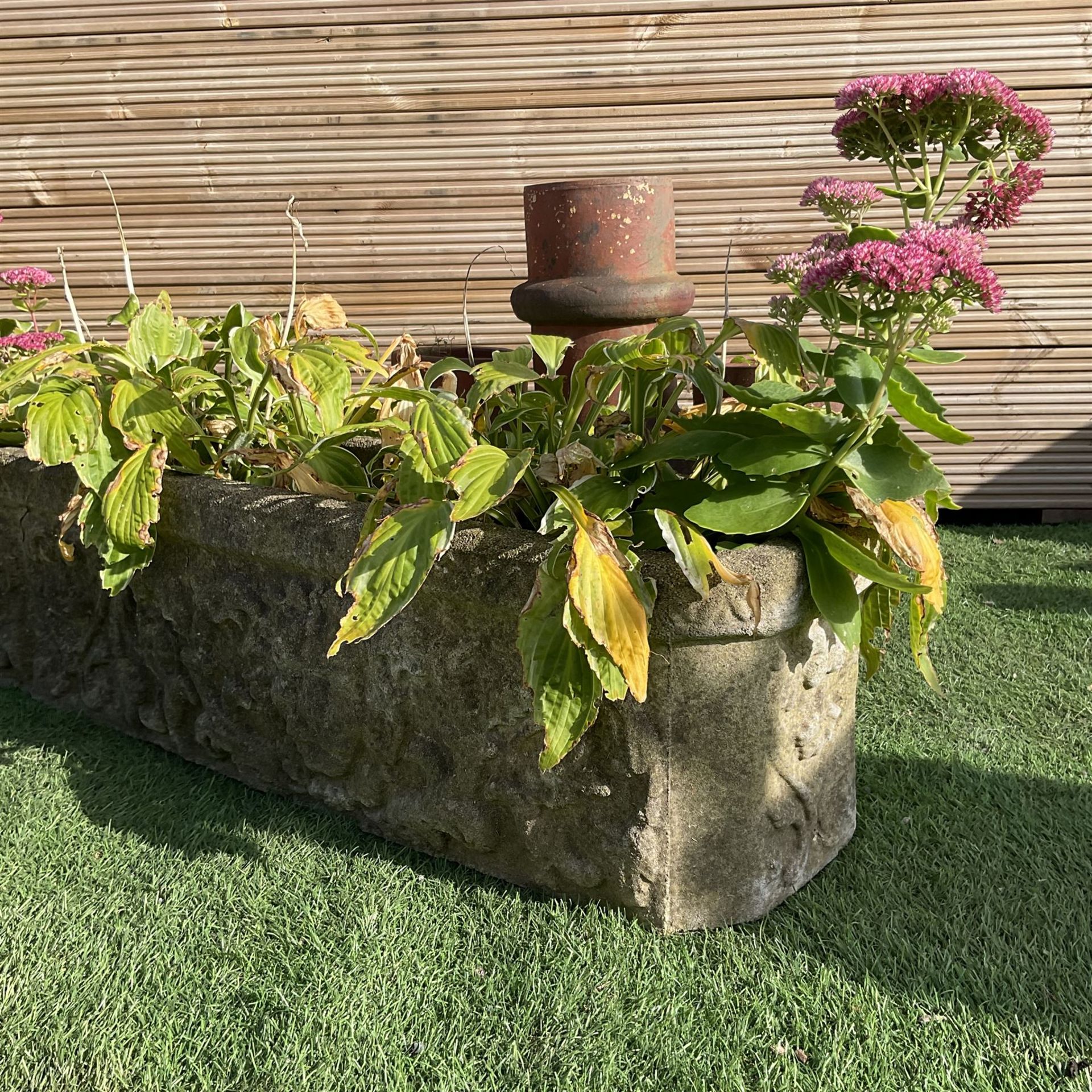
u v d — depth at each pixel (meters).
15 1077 1.62
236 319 2.80
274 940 1.92
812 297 1.81
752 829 1.92
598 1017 1.70
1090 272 4.12
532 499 2.07
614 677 1.65
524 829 2.00
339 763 2.26
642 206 2.49
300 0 4.03
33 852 2.20
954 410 4.36
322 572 2.14
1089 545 4.19
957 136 1.89
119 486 2.32
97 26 4.11
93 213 4.34
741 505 1.79
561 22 3.99
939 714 2.80
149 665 2.64
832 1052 1.62
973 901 1.98
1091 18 3.83
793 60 3.97
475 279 4.31
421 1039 1.67
